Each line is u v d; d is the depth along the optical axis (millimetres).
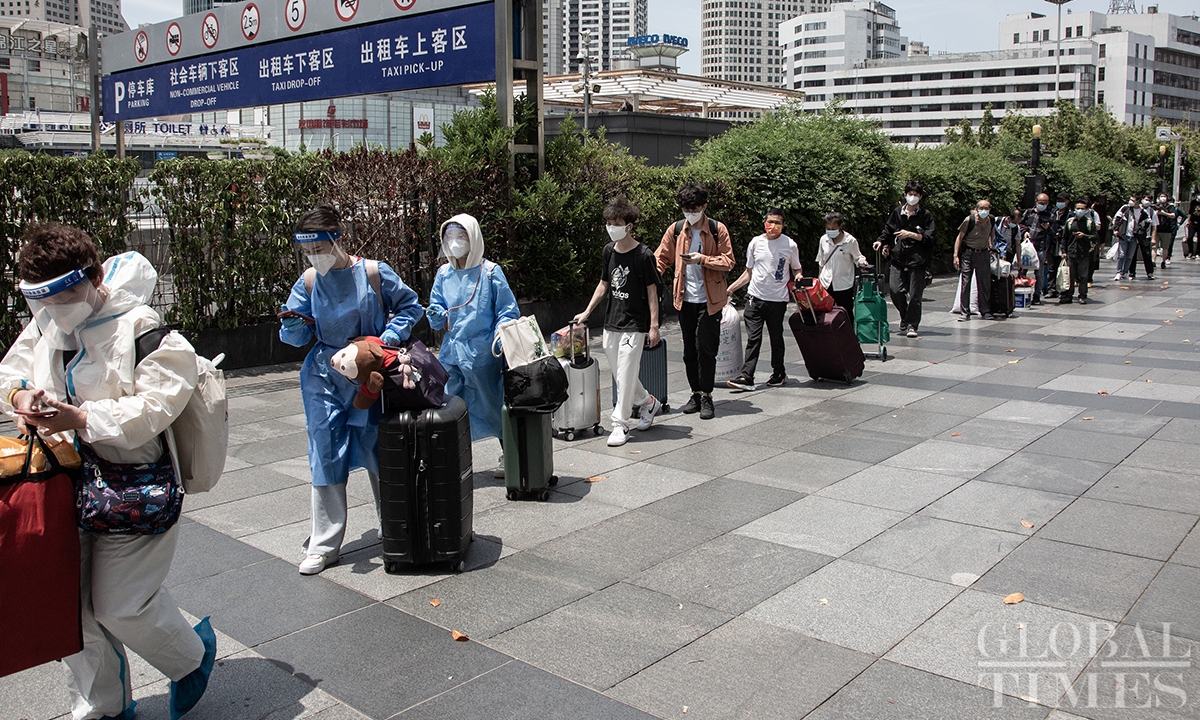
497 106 10789
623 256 6707
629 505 5477
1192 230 25844
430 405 4426
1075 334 11977
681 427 7352
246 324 9938
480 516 5336
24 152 8273
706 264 7312
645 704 3320
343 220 10172
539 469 5535
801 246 15875
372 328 4480
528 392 5379
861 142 17656
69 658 3109
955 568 4469
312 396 4531
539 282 11305
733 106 32438
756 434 7082
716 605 4117
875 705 3289
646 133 22312
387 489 4406
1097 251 15789
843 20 188750
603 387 8836
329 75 12047
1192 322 12945
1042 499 5457
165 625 3066
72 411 2760
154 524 2947
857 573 4430
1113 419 7379
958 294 13703
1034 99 160750
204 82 13992
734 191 14695
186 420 3127
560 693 3404
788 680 3471
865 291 9984
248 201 9672
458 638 3816
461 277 5605
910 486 5742
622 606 4125
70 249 2809
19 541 2766
